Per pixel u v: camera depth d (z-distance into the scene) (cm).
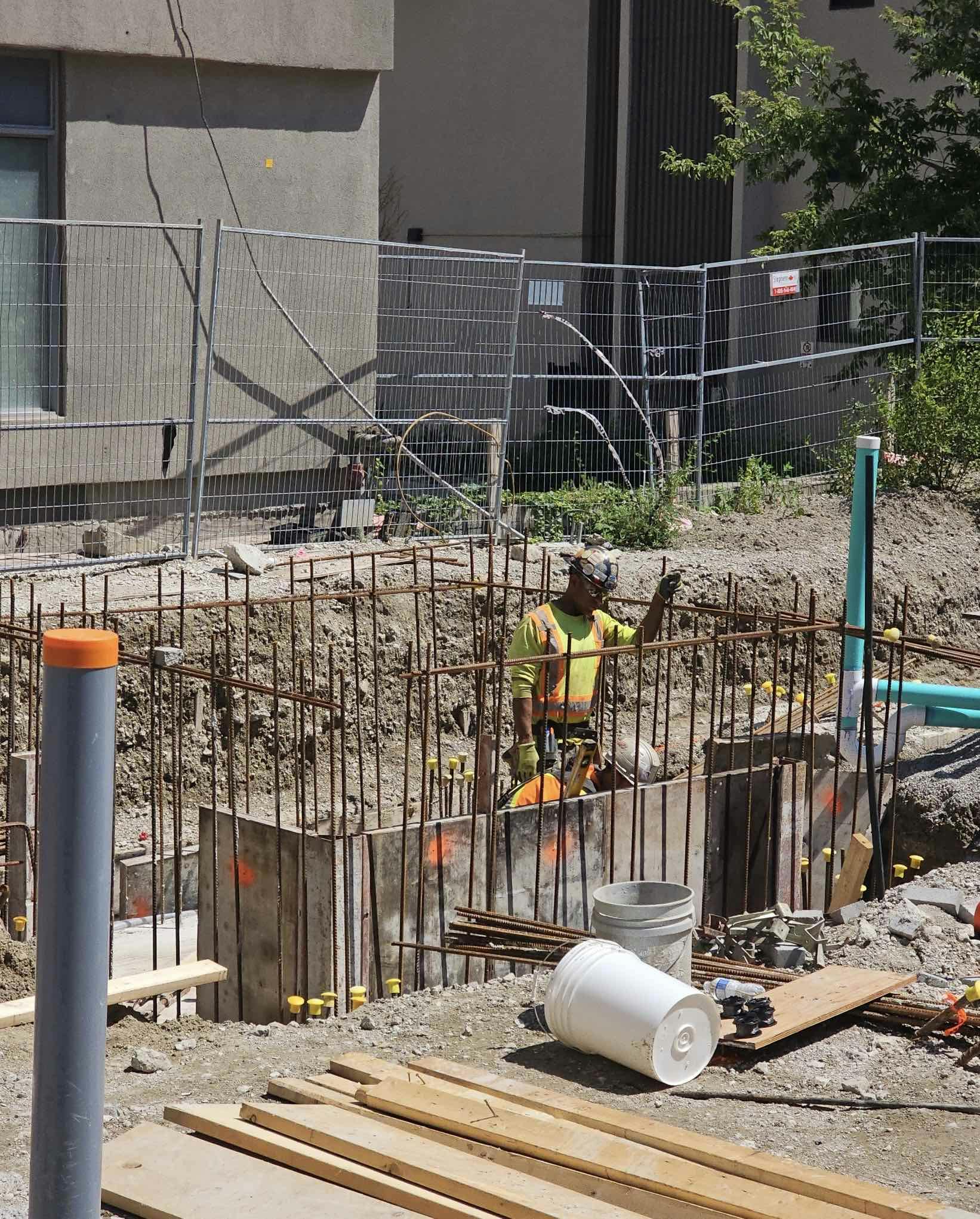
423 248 1955
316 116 2108
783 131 2875
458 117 3472
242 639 1574
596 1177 632
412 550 1653
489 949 932
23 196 1897
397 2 3509
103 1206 629
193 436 1845
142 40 1919
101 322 1942
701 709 1742
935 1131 701
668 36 3212
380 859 936
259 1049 838
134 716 1463
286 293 2102
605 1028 763
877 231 2798
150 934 1173
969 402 2366
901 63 3042
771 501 2312
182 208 2005
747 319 3044
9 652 1395
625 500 2150
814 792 1165
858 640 1219
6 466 1852
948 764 1306
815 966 931
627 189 3278
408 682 979
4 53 1850
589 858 1038
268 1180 636
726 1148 657
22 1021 933
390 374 2208
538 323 3200
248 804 1212
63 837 415
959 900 1005
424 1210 611
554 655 1112
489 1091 722
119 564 1789
